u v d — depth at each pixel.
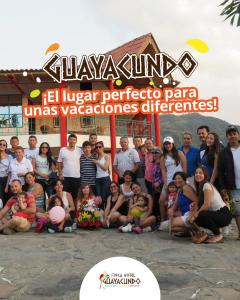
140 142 10.25
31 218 8.27
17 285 4.54
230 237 7.42
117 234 7.82
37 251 6.31
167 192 8.18
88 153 9.35
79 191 8.75
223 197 7.16
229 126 7.07
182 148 8.65
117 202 8.57
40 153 9.51
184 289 4.29
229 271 4.99
